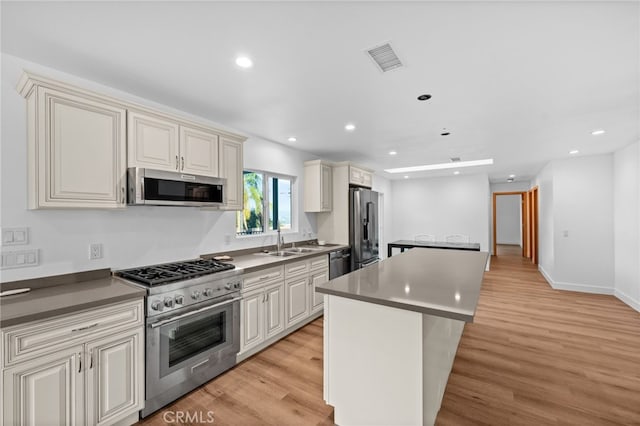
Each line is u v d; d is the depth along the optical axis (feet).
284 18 4.65
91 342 5.16
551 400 6.63
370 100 8.00
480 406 6.43
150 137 6.97
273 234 12.44
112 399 5.44
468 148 13.62
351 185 14.90
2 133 5.63
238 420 5.98
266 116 9.25
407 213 24.66
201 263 8.44
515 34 5.09
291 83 6.98
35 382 4.55
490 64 6.12
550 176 17.03
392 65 6.17
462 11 4.51
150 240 7.97
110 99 6.23
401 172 21.33
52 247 6.22
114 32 4.99
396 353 5.13
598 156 15.11
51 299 5.23
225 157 8.91
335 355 5.87
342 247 13.42
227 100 7.98
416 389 4.94
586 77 6.65
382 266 8.29
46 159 5.41
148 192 6.66
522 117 9.31
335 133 11.12
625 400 6.62
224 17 4.61
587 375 7.64
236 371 7.82
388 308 5.21
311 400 6.63
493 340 9.74
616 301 13.89
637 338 9.88
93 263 6.84
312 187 13.93
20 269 5.81
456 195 22.72
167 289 6.32
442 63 6.08
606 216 14.96
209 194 8.22
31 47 5.44
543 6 4.40
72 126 5.74
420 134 11.24
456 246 16.67
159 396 6.25
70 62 5.99
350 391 5.66
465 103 8.18
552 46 5.45
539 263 21.35
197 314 6.93
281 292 9.68
